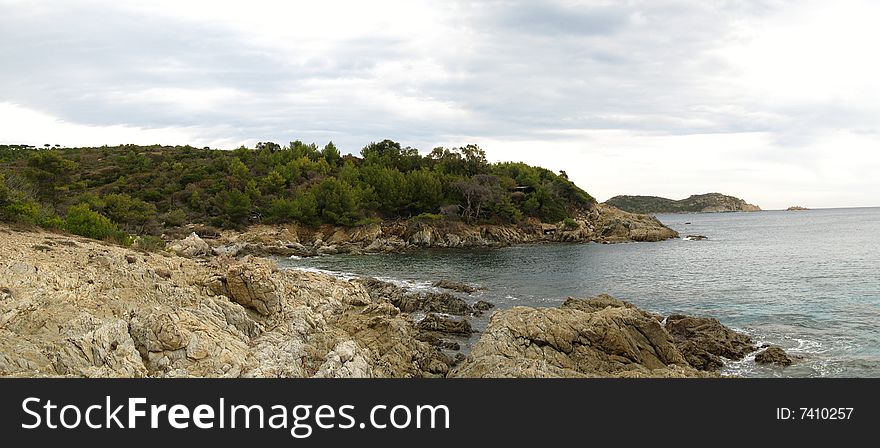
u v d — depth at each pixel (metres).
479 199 106.38
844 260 64.25
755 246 89.94
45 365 14.63
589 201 127.50
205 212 93.38
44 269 19.66
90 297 19.52
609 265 65.12
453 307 37.81
